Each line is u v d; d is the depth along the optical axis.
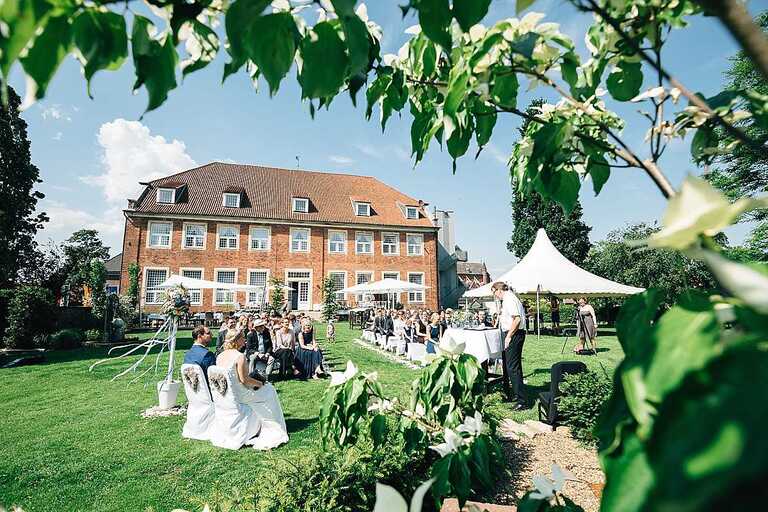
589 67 1.23
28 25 0.55
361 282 31.09
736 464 0.24
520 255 33.81
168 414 6.99
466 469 1.66
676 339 0.42
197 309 26.72
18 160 23.28
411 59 1.35
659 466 0.32
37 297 17.11
